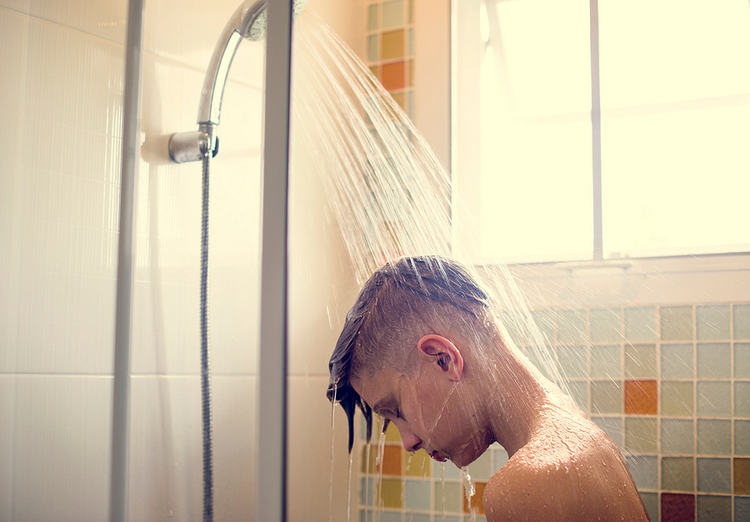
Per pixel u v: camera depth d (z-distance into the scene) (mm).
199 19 615
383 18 1558
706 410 1139
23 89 715
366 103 931
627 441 1138
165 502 578
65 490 645
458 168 1369
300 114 738
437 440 695
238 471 543
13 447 679
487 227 1265
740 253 1176
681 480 1138
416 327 697
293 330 665
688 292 1172
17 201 707
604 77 1312
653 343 1159
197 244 592
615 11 1329
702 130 1239
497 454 1098
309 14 802
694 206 1211
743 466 1121
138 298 623
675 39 1278
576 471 574
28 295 692
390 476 1238
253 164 566
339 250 738
